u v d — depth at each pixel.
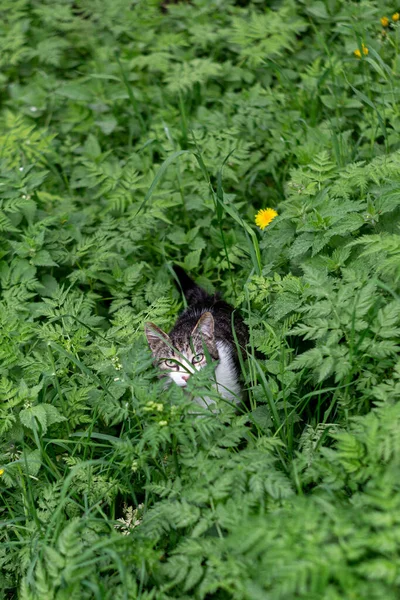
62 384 5.23
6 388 4.82
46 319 5.97
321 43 7.86
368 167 5.32
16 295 5.85
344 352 4.02
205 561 3.59
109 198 6.98
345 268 4.72
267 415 4.62
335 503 3.53
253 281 5.33
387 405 3.72
